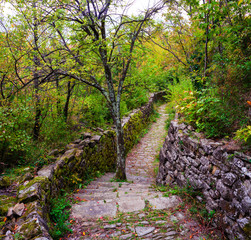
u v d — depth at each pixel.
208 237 2.49
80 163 4.73
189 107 3.70
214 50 4.59
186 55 5.08
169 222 2.77
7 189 2.88
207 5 3.16
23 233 1.94
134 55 5.23
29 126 4.44
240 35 3.51
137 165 7.38
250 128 2.41
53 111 5.19
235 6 3.14
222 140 3.20
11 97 3.84
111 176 6.06
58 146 4.93
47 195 2.87
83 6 4.05
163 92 18.69
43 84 4.68
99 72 5.98
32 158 3.90
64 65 3.86
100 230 2.62
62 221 2.68
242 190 2.31
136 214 2.98
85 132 6.27
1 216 2.22
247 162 2.36
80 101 6.48
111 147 7.27
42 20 3.84
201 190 3.21
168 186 4.41
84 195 3.76
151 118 12.92
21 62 3.94
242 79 3.35
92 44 4.10
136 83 8.29
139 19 4.95
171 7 4.64
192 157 3.65
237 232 2.26
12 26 3.76
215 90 3.68
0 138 3.21
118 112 5.26
